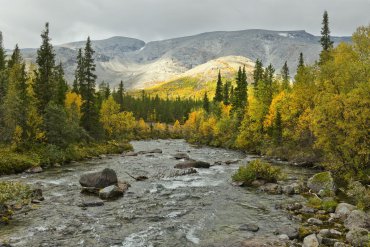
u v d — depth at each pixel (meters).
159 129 143.88
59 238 17.19
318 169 40.97
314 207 22.56
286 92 67.31
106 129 86.19
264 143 64.88
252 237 17.36
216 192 28.58
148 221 20.38
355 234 16.05
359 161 27.88
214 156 58.81
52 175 36.00
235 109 91.81
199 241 16.95
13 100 51.31
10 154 41.38
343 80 37.78
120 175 36.66
